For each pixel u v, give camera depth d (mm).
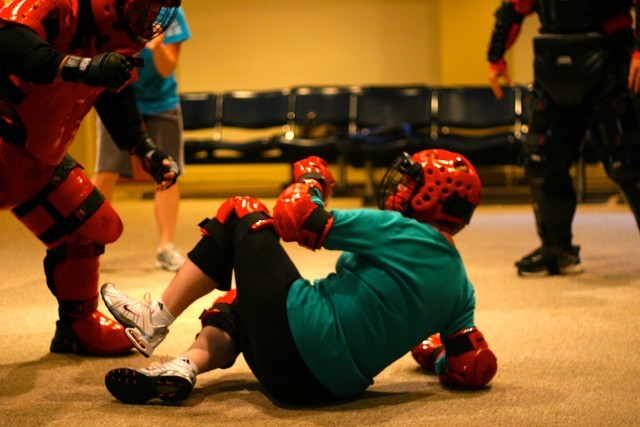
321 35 11242
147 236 6863
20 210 2998
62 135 2703
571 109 4750
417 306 2602
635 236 6473
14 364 3199
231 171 11477
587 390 2857
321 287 2648
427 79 11094
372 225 2574
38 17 2406
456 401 2744
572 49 4527
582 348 3391
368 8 11133
